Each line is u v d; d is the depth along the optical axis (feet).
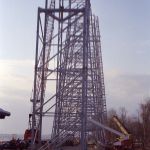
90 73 151.23
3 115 75.36
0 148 193.88
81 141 93.76
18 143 194.70
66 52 107.55
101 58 197.36
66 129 107.76
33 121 97.35
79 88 106.73
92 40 167.73
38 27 98.73
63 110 114.93
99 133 178.09
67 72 106.93
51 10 100.94
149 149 227.61
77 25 105.60
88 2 102.32
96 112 159.74
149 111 338.13
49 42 101.65
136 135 338.13
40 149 100.73
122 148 183.93
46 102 99.25
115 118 209.77
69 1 103.50
